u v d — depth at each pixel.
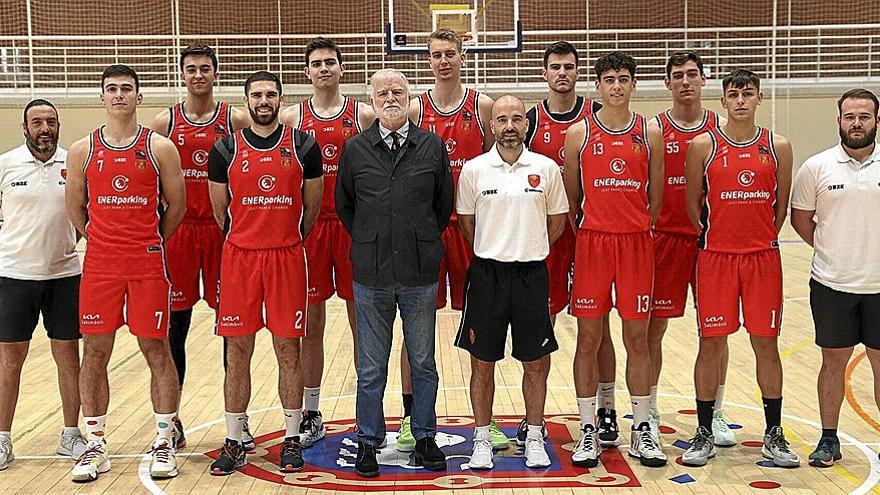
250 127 4.87
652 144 4.75
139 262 4.58
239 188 4.60
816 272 4.67
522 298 4.59
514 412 5.93
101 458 4.66
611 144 4.67
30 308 4.80
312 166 4.72
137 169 4.55
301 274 4.69
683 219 5.26
